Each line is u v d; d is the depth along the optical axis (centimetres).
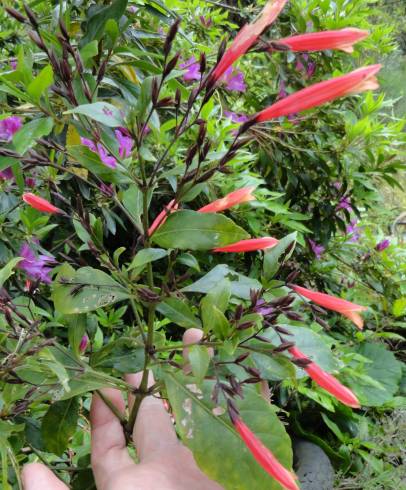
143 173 21
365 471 64
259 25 19
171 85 34
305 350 26
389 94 183
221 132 51
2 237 38
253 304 22
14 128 36
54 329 47
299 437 68
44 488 23
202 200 62
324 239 78
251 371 21
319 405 71
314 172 77
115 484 23
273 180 76
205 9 78
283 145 69
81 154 22
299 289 24
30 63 24
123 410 27
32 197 24
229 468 22
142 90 21
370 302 90
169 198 61
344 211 79
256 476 21
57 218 52
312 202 79
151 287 24
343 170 74
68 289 23
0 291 24
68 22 33
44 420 26
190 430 22
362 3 77
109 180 22
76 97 24
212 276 25
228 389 21
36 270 38
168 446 25
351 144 70
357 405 21
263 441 22
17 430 23
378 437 68
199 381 20
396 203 138
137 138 21
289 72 76
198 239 21
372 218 122
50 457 35
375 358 78
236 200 22
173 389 23
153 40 60
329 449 66
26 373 25
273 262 25
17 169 31
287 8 77
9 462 27
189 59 55
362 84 19
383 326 82
